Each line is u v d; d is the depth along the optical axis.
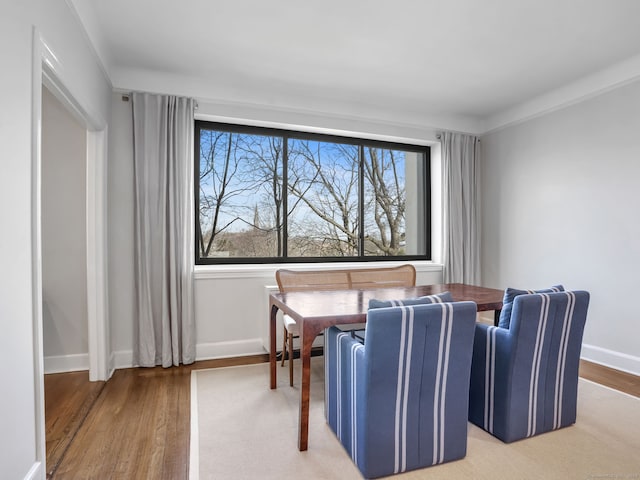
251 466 1.68
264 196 3.75
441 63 2.94
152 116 3.03
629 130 2.88
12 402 1.27
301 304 2.20
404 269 3.49
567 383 2.00
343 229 4.11
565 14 2.28
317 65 2.97
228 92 3.30
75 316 2.89
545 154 3.57
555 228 3.47
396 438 1.59
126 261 3.00
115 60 2.87
